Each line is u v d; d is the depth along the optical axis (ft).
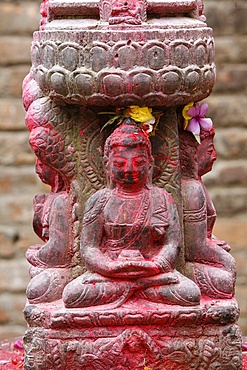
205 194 17.02
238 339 15.94
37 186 26.78
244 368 17.25
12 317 26.94
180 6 15.79
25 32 26.43
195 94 15.78
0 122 26.55
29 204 26.76
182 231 16.44
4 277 26.84
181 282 15.85
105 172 16.12
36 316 15.92
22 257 26.91
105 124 16.08
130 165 15.64
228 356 15.92
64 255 16.53
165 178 16.40
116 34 15.23
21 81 26.45
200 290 16.37
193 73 15.48
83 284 15.79
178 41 15.33
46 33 15.70
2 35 26.37
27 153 26.68
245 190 27.02
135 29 15.29
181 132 16.78
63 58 15.46
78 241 16.43
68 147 16.29
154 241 16.11
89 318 15.66
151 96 15.40
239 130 26.94
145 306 15.76
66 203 16.57
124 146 15.62
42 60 15.84
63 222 16.55
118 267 15.62
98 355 15.74
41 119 16.24
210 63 15.92
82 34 15.33
